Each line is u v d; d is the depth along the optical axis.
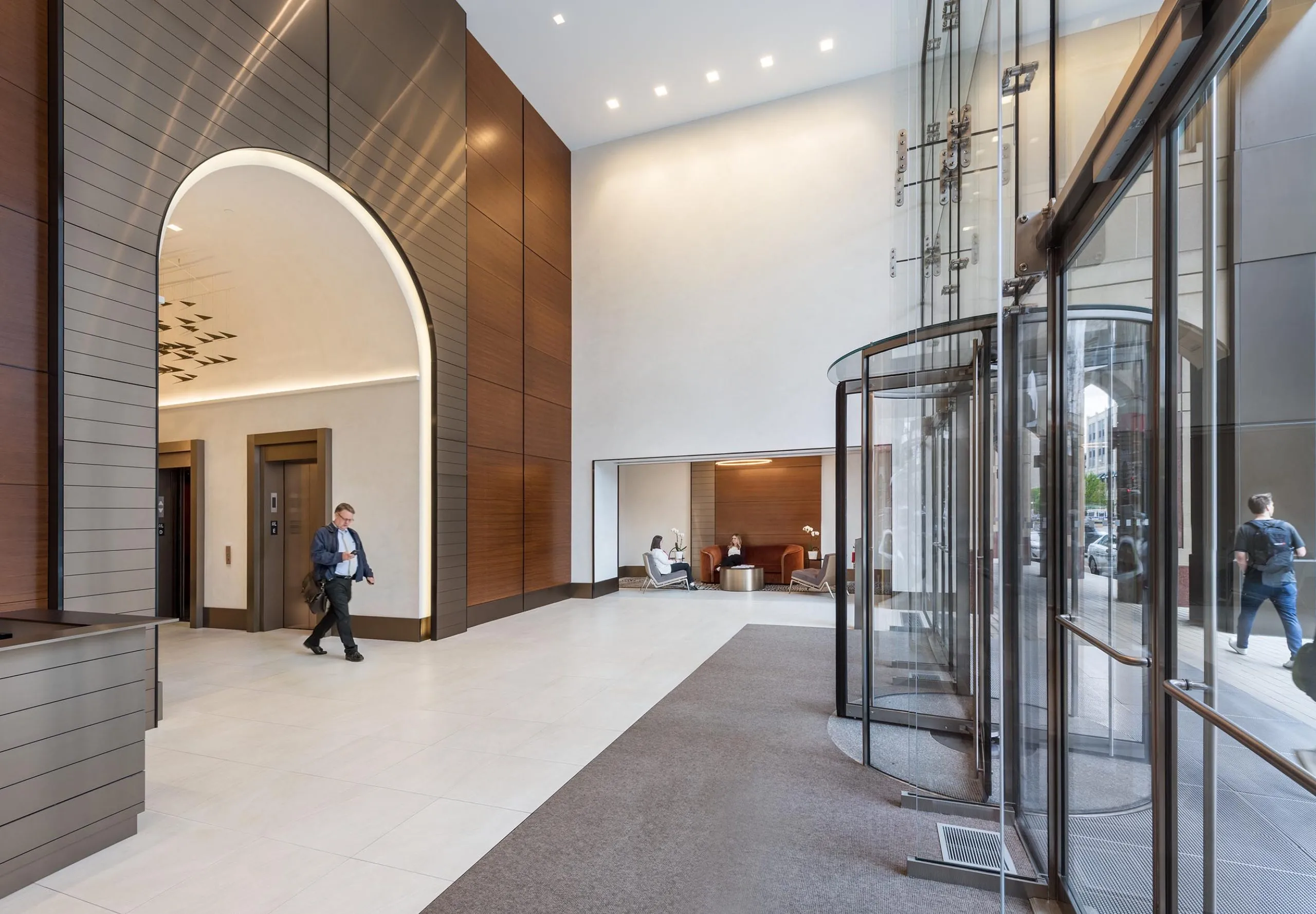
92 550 3.81
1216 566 1.34
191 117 4.61
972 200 2.86
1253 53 1.16
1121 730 1.87
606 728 4.18
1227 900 1.33
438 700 4.80
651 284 10.35
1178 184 1.48
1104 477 1.97
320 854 2.63
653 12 8.09
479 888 2.39
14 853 2.39
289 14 5.52
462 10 7.99
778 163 9.73
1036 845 2.49
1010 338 2.62
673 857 2.60
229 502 7.87
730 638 7.20
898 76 3.68
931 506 3.33
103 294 3.94
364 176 6.30
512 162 9.15
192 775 3.43
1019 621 2.69
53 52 3.73
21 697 2.44
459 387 7.70
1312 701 1.01
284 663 6.00
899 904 2.31
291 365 7.67
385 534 7.20
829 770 3.49
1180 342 1.48
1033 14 2.35
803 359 9.44
